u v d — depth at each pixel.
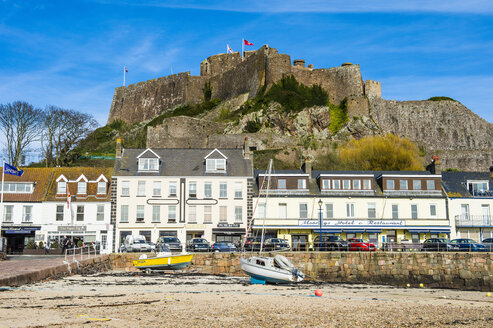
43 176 54.22
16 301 18.77
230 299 22.72
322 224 50.06
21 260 35.53
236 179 51.94
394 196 51.72
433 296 29.81
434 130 115.44
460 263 39.34
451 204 51.75
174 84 133.75
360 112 105.31
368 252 39.41
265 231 50.62
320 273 38.97
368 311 20.75
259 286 29.70
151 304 19.92
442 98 121.62
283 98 104.19
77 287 24.11
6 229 50.25
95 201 51.41
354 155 84.19
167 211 51.03
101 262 36.09
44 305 18.19
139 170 51.94
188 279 32.28
